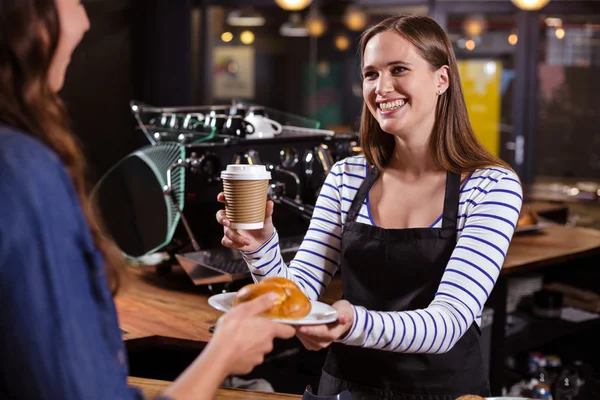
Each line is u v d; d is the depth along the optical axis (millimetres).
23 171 806
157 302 2492
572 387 3457
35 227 797
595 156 6977
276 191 2682
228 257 2607
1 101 884
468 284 1521
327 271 1839
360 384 1693
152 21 6879
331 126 8039
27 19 876
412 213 1719
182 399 942
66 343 798
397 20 1696
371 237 1725
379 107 1690
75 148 951
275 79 7852
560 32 6805
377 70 1680
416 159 1741
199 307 2441
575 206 6473
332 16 7746
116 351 948
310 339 1289
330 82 7965
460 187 1681
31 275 789
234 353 1014
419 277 1666
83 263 862
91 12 6422
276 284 1255
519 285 3535
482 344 2930
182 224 2744
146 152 2773
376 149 1820
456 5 6738
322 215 1867
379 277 1705
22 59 882
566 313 3527
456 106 1711
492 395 2984
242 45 7668
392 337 1367
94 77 6500
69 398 794
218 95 7594
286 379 2812
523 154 6836
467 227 1614
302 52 7914
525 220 3584
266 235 1657
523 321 3381
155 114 3109
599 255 3705
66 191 853
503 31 6906
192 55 7109
